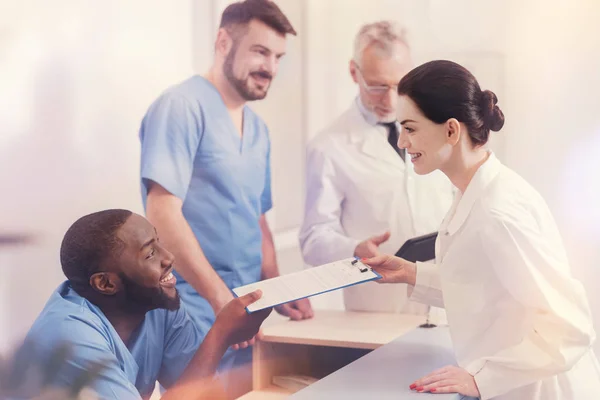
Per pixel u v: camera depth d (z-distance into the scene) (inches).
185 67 86.4
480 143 70.4
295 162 105.5
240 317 78.8
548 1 105.4
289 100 103.3
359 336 86.3
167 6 83.6
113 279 72.4
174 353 81.0
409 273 76.0
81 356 66.3
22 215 67.8
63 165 71.7
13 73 67.4
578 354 63.0
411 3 107.8
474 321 67.6
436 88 68.8
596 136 104.6
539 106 106.2
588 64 104.4
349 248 103.8
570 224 105.8
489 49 107.0
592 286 104.1
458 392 63.3
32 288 68.0
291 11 102.7
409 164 105.7
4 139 66.6
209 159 89.3
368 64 106.0
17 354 65.1
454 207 72.1
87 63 74.2
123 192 78.3
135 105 79.7
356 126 107.8
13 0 67.4
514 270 64.4
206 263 88.0
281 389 87.2
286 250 104.7
